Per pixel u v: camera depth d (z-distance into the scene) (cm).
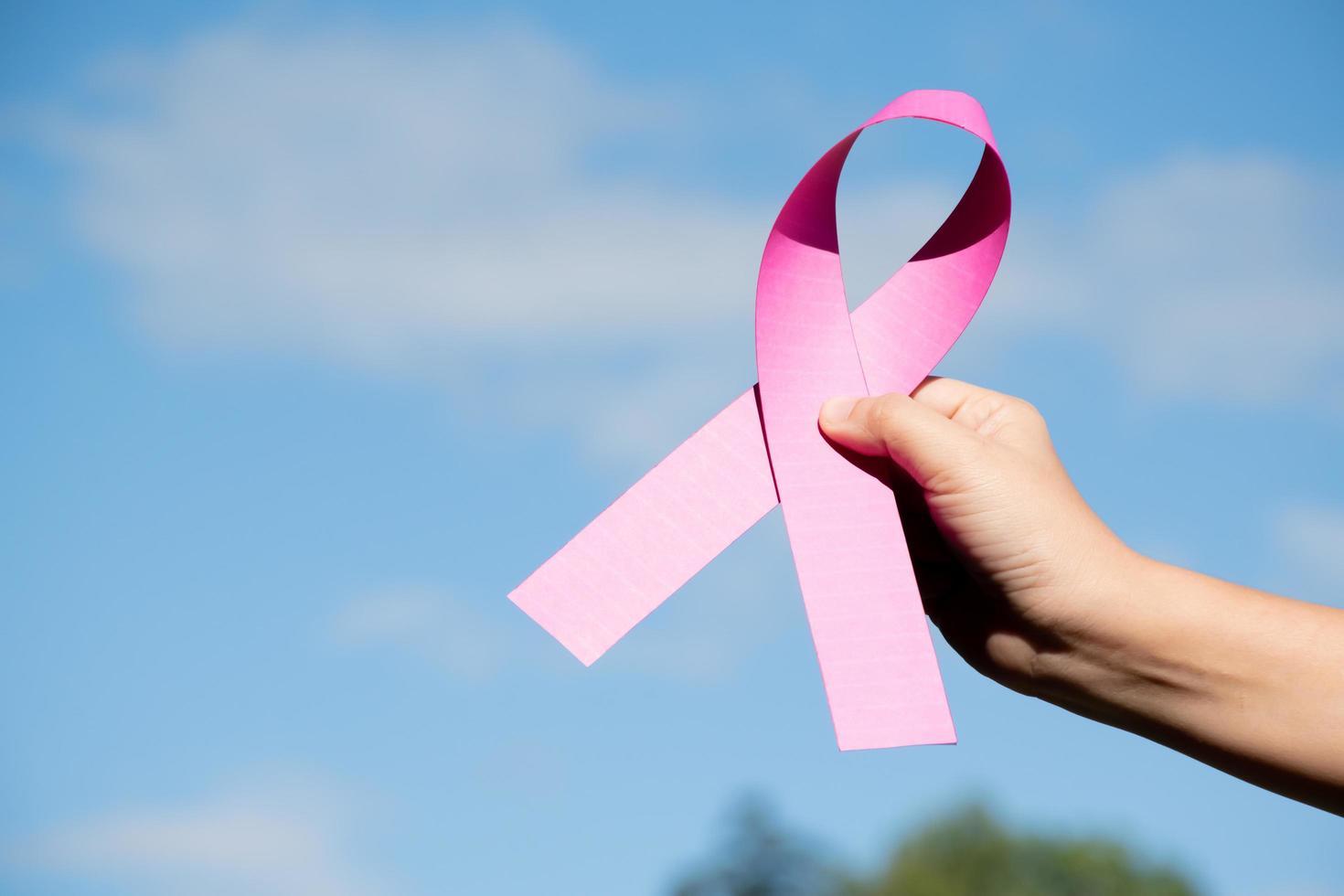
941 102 97
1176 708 112
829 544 104
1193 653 110
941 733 99
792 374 108
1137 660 112
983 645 126
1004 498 114
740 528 107
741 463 108
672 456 108
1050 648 119
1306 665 106
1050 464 128
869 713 100
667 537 106
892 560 104
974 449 114
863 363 111
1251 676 108
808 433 107
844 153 99
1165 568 114
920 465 114
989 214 110
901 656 101
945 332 111
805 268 107
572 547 106
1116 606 112
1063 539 114
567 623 104
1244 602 111
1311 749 104
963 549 117
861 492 106
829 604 103
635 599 104
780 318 107
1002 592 117
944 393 134
